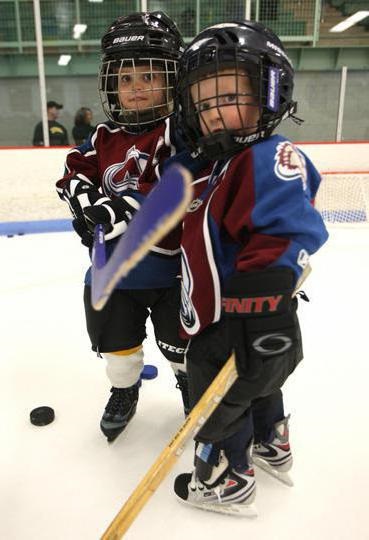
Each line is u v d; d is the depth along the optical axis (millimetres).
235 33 955
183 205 554
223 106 954
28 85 7082
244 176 944
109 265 702
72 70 7086
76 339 2283
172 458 991
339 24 6965
